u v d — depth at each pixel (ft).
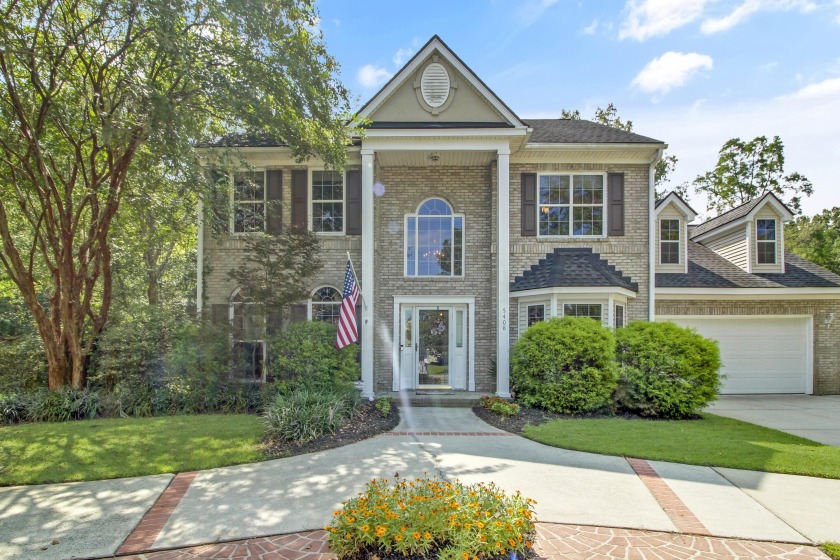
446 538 11.54
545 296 37.40
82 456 21.24
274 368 32.81
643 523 14.67
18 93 30.22
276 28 29.66
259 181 41.70
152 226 43.11
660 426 27.63
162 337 33.91
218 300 40.16
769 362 43.98
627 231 40.65
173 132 27.63
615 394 31.68
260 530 14.11
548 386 31.71
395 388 39.65
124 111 30.19
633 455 21.61
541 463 20.66
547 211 41.22
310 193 41.09
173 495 16.97
